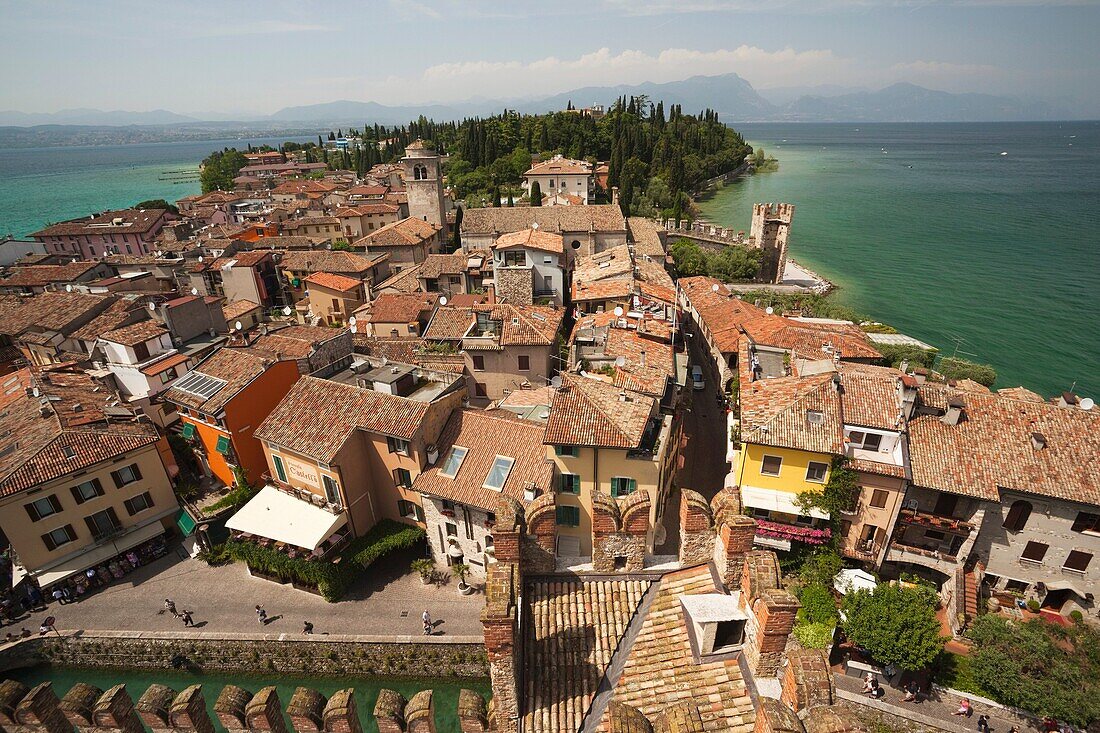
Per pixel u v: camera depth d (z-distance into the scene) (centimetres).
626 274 7362
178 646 3841
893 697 3353
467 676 3791
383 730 1464
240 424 4731
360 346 6506
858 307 10550
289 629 3906
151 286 8606
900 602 3394
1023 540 3722
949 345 9088
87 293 7444
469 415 4428
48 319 6488
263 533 4203
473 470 4088
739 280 11194
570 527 4122
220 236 11500
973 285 11750
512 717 1438
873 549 3953
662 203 16225
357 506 4353
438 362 6147
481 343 6078
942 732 3180
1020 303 10756
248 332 6494
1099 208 19525
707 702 1330
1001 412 3922
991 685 3178
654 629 1588
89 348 6081
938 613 3841
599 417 3900
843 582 3841
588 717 1422
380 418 4228
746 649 1403
